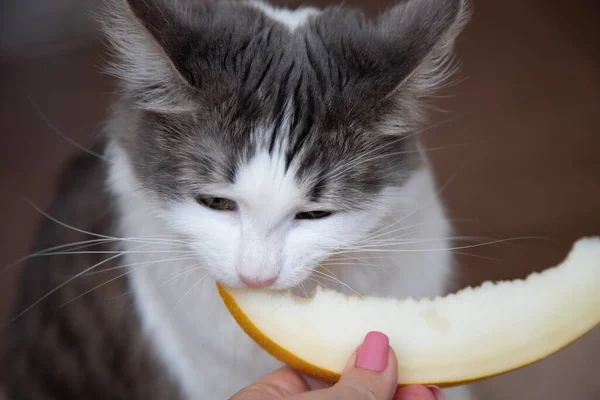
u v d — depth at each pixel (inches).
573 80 27.9
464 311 14.4
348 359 13.9
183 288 17.1
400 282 17.5
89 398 19.4
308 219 15.3
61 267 19.3
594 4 31.0
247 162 14.4
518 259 22.5
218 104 14.6
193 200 15.2
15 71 29.3
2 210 24.7
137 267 17.5
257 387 14.3
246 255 14.6
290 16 16.8
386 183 15.7
